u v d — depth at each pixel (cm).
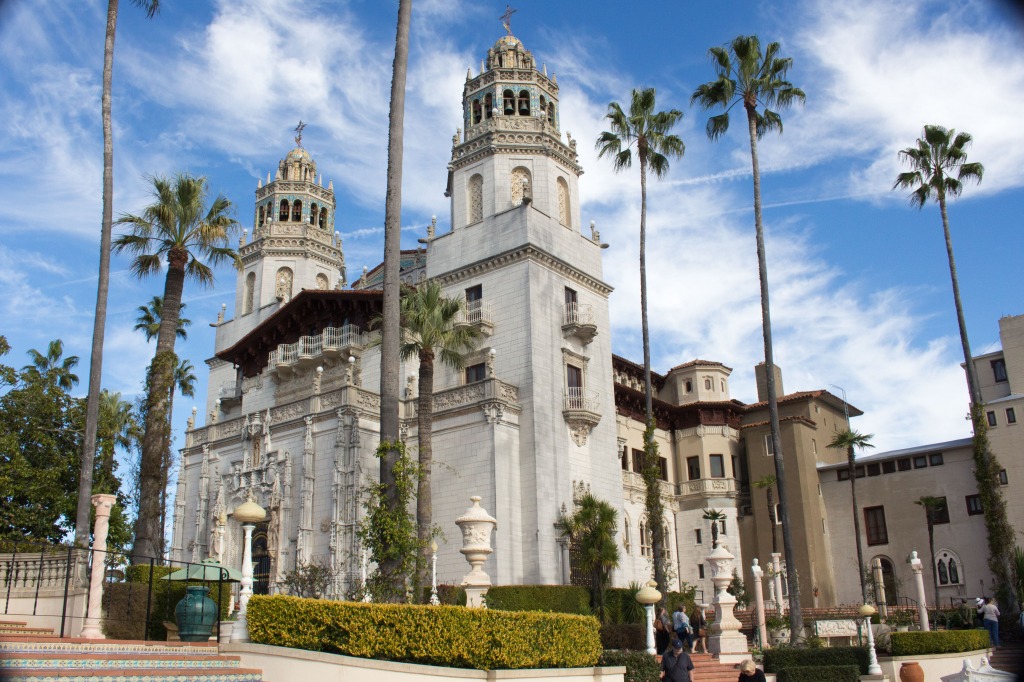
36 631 1866
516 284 4153
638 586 3753
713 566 3050
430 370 3200
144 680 1348
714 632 2953
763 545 5275
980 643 3061
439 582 3700
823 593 5081
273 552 3984
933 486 5022
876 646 2988
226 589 2319
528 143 4547
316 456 4034
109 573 2292
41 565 2077
